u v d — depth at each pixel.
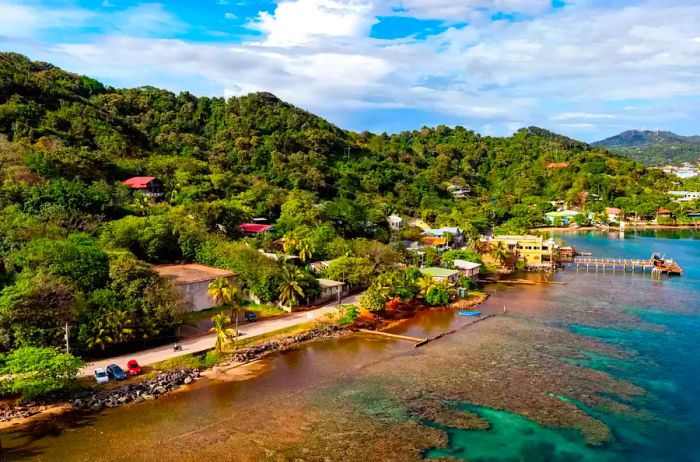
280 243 121.50
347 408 56.31
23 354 54.31
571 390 62.34
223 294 77.56
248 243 111.50
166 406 55.53
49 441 47.41
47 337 61.12
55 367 53.12
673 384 64.62
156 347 70.56
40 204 95.69
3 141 120.06
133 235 96.06
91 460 44.78
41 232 81.75
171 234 100.88
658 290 123.06
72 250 73.38
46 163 115.75
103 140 154.12
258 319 85.94
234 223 126.62
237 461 45.41
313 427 51.91
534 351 76.31
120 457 45.41
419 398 59.28
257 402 57.25
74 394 55.66
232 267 94.81
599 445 49.97
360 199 194.12
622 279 138.50
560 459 47.50
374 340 80.62
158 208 119.56
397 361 71.25
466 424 53.34
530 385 63.59
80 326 63.75
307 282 95.06
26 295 61.34
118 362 64.44
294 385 62.22
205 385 61.47
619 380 65.62
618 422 54.59
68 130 147.50
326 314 89.25
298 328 82.31
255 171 189.25
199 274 89.50
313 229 131.38
